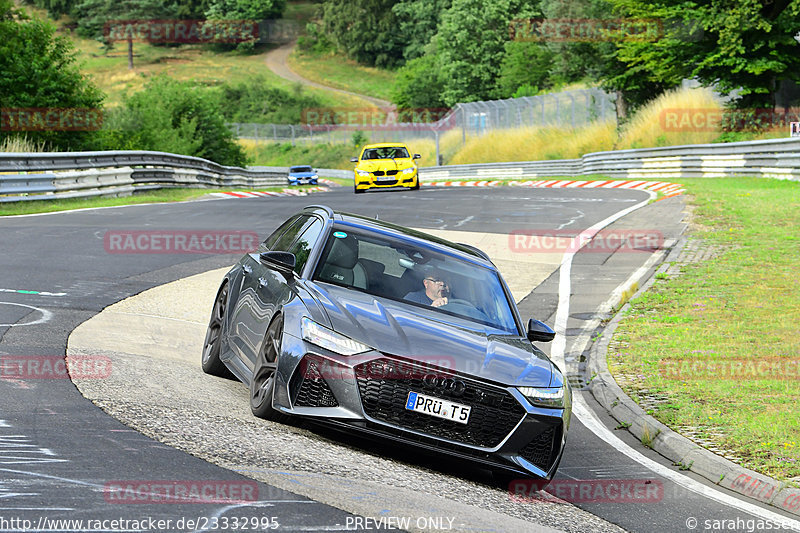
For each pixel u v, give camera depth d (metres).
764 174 74.94
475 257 19.00
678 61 100.12
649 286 35.56
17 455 11.61
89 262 34.12
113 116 121.69
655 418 20.11
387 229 18.73
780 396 21.50
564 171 120.56
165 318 25.72
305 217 19.94
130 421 13.98
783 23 90.75
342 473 12.93
